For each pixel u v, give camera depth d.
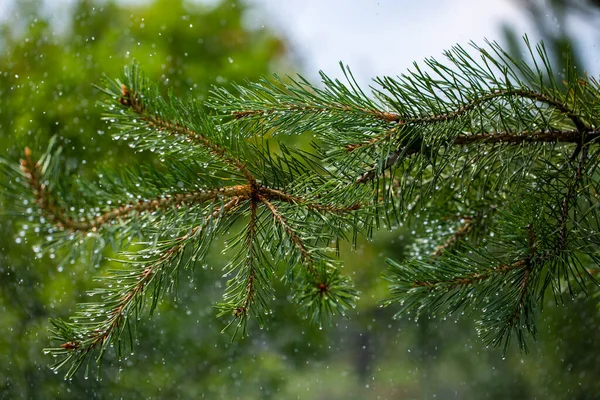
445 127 1.15
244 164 1.12
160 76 3.59
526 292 1.16
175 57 3.87
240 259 1.15
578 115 1.21
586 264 1.43
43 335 2.85
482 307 1.19
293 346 3.42
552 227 1.17
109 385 2.82
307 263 1.13
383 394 3.58
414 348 3.55
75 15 3.78
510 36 2.28
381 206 1.20
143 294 1.10
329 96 1.16
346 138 1.15
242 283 1.14
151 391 2.94
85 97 3.41
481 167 1.20
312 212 1.14
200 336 3.08
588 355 2.59
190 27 3.73
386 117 1.16
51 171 0.97
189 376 3.05
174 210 1.04
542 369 2.86
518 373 3.04
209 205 1.08
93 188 1.00
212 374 3.12
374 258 3.02
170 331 3.01
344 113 1.15
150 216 1.03
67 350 1.08
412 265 1.18
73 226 0.98
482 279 1.16
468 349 3.33
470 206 1.38
